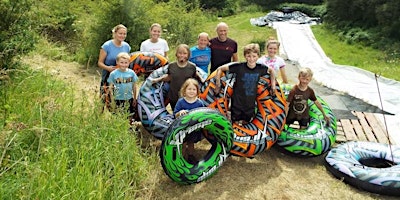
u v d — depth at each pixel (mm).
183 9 16328
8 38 5477
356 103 8430
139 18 10078
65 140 3996
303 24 25891
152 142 5508
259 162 5270
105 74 5781
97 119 4570
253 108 5184
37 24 6465
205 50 6090
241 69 5094
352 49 19359
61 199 3125
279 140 5406
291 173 5027
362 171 4652
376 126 6746
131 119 5430
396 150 5293
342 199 4473
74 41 10969
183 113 4555
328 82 10641
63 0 11523
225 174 4891
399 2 19516
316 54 16969
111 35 9672
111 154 4062
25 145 3865
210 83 5262
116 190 3703
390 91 9625
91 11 11906
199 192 4457
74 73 8539
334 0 24234
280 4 33250
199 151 5461
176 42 13203
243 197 4418
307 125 5645
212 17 28500
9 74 5312
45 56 9109
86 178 3574
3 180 3246
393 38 19734
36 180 3281
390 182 4449
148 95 5281
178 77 5273
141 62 6047
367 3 21828
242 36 21219
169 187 4512
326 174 5035
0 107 4531
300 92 5422
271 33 22234
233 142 4914
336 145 5922
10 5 5418
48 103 4586
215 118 4508
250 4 35062
